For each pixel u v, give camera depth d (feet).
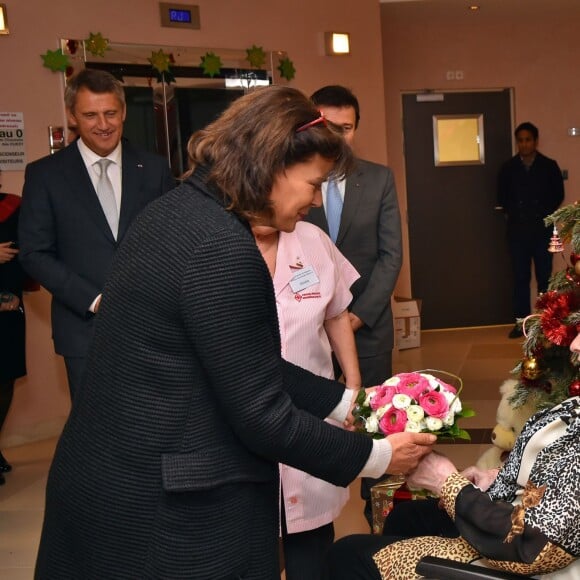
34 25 16.33
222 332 4.82
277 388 5.10
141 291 4.93
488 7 23.32
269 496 5.48
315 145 5.04
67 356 11.02
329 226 10.58
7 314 14.12
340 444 5.34
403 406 6.08
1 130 16.08
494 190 26.68
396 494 9.02
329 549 6.68
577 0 23.12
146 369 4.96
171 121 18.31
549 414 5.93
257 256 4.96
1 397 14.58
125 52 17.51
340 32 20.72
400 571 5.99
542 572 5.29
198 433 5.02
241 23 19.22
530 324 7.65
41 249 10.99
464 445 14.64
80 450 5.15
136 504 5.00
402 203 26.37
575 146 26.58
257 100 5.09
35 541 11.55
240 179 4.98
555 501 5.24
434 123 26.22
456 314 26.99
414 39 25.85
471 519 5.61
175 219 4.99
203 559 5.09
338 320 8.39
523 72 26.30
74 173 11.20
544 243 25.04
